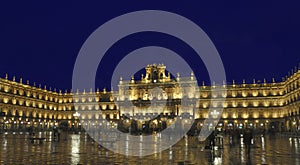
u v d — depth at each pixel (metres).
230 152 37.31
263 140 69.38
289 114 145.00
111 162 27.25
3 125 140.25
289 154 34.88
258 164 26.14
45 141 57.25
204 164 26.19
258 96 163.75
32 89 170.12
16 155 31.20
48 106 182.88
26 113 162.88
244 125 161.50
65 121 188.75
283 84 158.88
